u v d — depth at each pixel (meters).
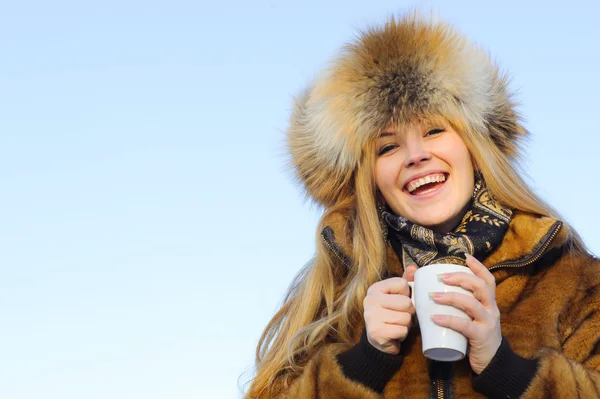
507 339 2.98
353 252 3.47
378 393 2.99
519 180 3.32
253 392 3.41
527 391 2.77
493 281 2.86
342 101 3.43
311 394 3.07
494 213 3.22
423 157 3.26
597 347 2.98
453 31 3.39
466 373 2.98
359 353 3.01
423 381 3.02
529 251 3.12
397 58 3.33
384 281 3.02
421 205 3.29
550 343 2.98
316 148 3.57
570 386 2.78
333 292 3.56
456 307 2.76
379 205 3.51
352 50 3.43
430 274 2.81
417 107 3.28
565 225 3.13
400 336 2.93
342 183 3.63
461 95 3.28
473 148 3.29
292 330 3.54
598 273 3.14
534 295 3.11
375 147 3.42
